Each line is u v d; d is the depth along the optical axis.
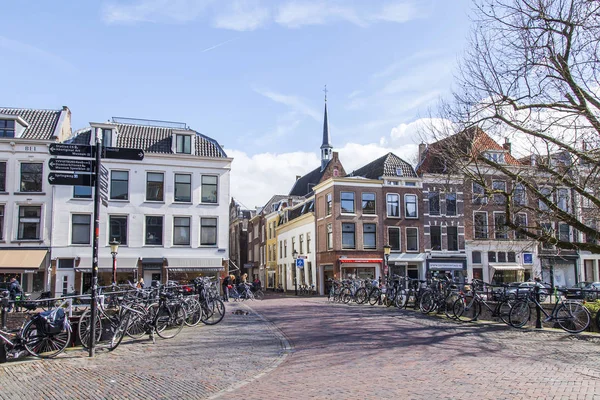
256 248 54.62
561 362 7.80
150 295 12.52
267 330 12.39
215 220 30.41
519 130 13.09
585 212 14.20
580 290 12.03
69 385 7.12
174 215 29.55
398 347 9.30
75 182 9.33
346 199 33.66
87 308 11.20
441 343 9.66
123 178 29.17
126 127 30.91
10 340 8.88
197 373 7.73
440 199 33.59
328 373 7.38
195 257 29.62
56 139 27.94
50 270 27.17
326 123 59.03
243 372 7.75
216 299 13.98
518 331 11.26
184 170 30.05
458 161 14.55
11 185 27.20
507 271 35.25
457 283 14.45
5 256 26.36
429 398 5.84
